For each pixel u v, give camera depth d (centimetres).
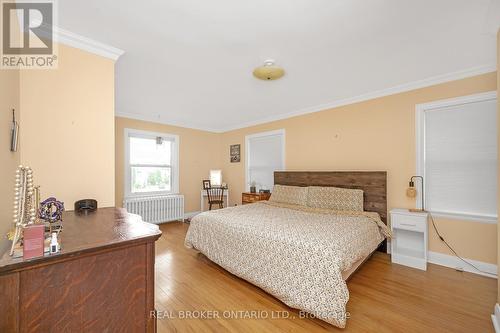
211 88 311
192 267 268
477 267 250
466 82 259
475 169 259
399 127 307
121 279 103
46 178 177
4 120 129
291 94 336
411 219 269
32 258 80
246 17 166
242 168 543
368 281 232
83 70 196
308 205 353
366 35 190
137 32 185
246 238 224
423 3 153
